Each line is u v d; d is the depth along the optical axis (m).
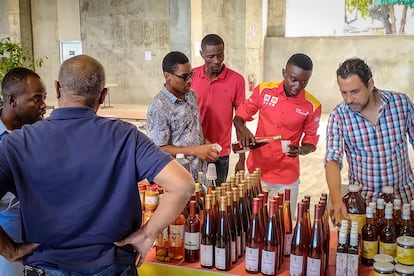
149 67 12.38
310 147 3.27
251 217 2.18
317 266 1.99
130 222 1.69
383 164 2.51
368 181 2.55
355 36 11.27
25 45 12.88
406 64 10.90
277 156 3.31
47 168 1.59
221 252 2.08
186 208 2.23
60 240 1.64
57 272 1.64
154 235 1.69
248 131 3.32
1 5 12.97
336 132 2.54
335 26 11.48
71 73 1.65
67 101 1.67
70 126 1.63
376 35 11.12
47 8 12.90
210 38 3.59
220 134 3.72
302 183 6.36
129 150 1.64
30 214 1.62
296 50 11.72
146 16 12.16
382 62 11.09
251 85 11.67
